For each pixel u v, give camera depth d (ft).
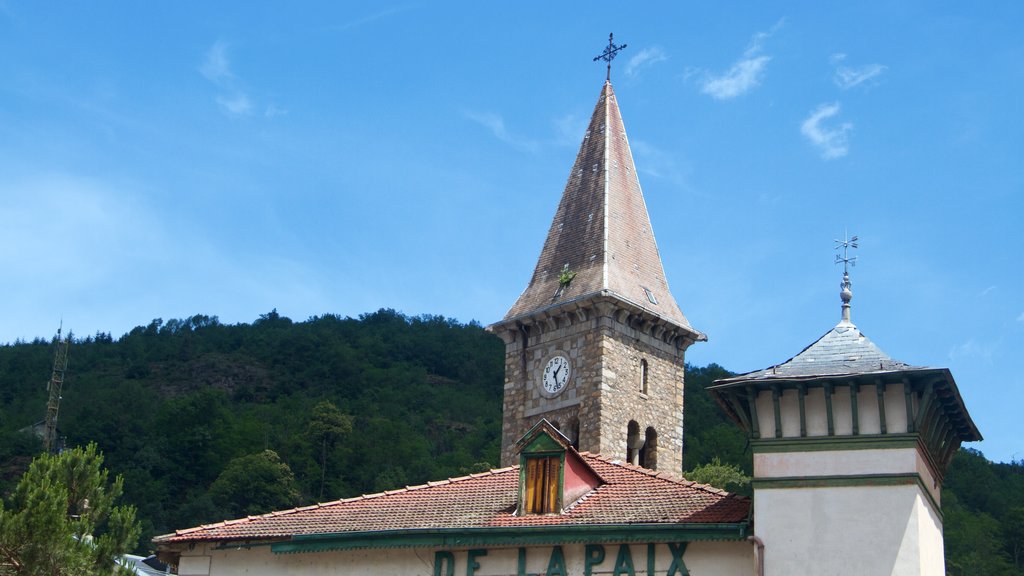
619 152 180.04
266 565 115.14
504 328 170.71
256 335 557.33
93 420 404.16
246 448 403.54
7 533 98.02
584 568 105.09
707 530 101.04
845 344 106.01
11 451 370.53
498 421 463.83
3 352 507.71
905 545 93.56
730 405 104.22
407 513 115.65
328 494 378.12
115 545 107.04
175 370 522.88
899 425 96.89
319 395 499.10
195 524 337.93
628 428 160.86
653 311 165.17
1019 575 254.88
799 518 96.84
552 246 175.52
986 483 313.53
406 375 517.14
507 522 109.29
